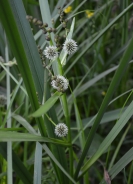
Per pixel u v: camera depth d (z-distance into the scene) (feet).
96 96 3.12
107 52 3.48
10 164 1.62
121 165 1.74
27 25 1.65
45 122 1.72
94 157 1.77
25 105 2.50
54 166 1.77
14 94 2.00
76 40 3.15
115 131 1.71
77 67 3.09
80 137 2.04
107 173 1.74
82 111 3.23
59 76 1.56
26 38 1.65
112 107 3.03
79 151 2.63
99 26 3.26
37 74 1.69
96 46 2.87
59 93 1.52
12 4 1.60
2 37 2.65
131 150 1.73
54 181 2.03
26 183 1.75
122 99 2.86
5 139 1.52
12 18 1.29
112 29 3.30
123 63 1.46
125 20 2.71
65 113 1.69
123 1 2.68
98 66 3.06
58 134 1.63
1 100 2.08
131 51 1.43
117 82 1.52
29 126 1.78
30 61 1.67
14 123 2.32
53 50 1.59
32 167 2.18
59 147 1.76
